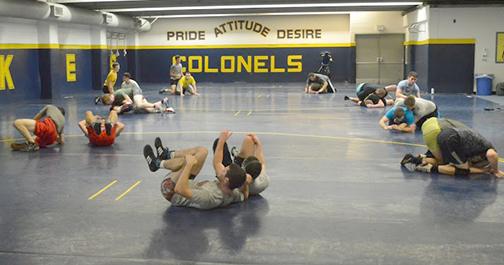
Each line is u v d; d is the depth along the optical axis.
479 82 23.06
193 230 5.64
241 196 6.58
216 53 34.09
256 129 12.87
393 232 5.58
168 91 24.91
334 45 33.09
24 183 7.64
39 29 22.89
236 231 5.61
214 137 11.62
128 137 11.67
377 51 31.91
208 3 23.72
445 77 24.08
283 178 7.90
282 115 15.77
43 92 23.12
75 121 14.66
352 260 4.85
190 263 4.79
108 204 6.59
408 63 28.83
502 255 4.95
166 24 34.19
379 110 16.86
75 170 8.45
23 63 22.00
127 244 5.25
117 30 31.77
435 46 23.97
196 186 6.33
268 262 4.81
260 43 33.69
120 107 16.30
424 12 24.41
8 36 20.98
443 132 7.90
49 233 5.57
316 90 24.58
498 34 23.56
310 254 5.00
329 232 5.58
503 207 6.41
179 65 24.45
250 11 29.42
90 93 25.91
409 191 7.13
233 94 24.34
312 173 8.20
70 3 23.75
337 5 25.97
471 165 8.09
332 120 14.49
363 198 6.82
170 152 6.77
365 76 32.22
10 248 5.16
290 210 6.33
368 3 24.50
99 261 4.84
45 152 9.98
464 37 23.75
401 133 12.06
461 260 4.84
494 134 11.70
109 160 9.20
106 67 29.45
